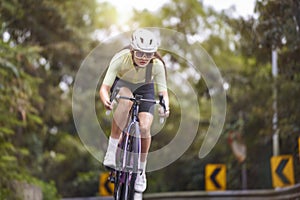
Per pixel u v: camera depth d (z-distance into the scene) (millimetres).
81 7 32094
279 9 18016
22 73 21938
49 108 29812
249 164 28438
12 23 26656
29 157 29328
